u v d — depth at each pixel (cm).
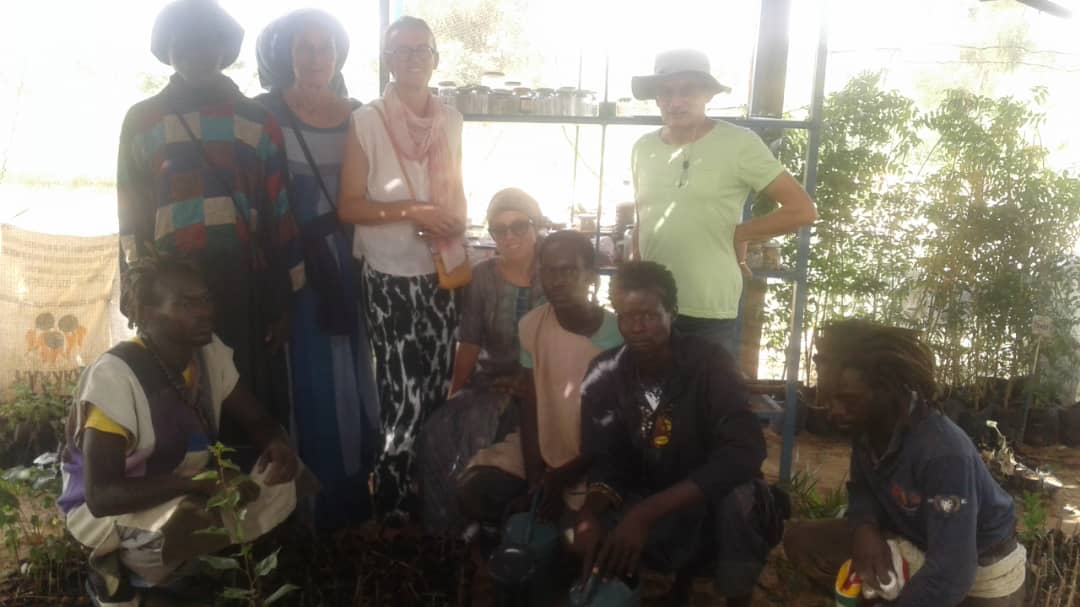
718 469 295
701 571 315
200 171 347
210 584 322
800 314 484
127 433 303
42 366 565
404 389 397
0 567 367
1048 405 616
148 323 312
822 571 327
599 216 482
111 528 307
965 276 605
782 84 593
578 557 310
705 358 309
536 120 462
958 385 632
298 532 370
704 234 377
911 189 609
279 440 346
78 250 567
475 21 497
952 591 254
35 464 427
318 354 398
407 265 388
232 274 356
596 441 321
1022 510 466
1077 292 637
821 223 596
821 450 578
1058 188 596
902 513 273
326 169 391
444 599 326
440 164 388
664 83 372
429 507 388
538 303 393
